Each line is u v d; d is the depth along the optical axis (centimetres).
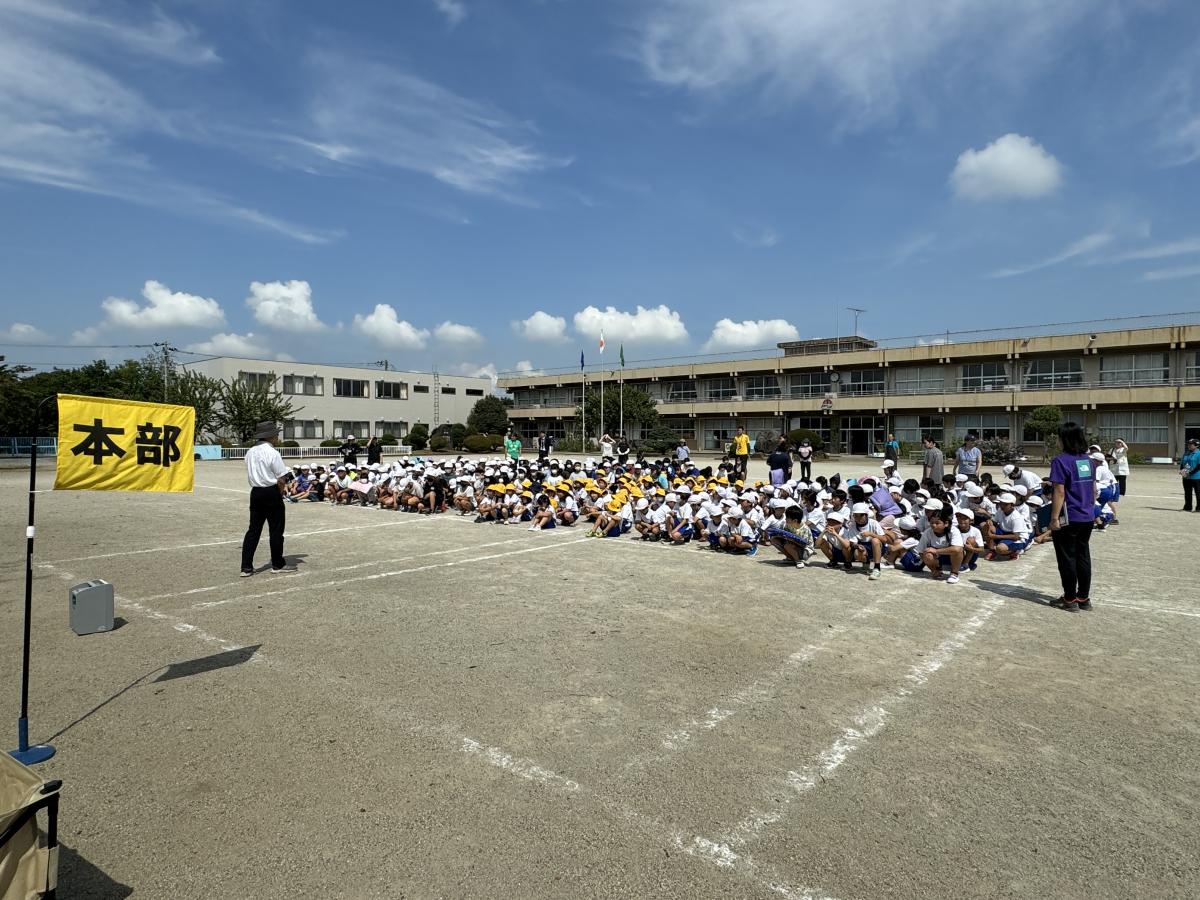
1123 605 679
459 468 1747
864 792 334
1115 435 3350
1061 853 286
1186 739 389
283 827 306
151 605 679
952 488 1152
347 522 1320
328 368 5531
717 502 1104
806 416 4378
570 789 337
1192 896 260
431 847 290
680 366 4862
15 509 1530
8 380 3500
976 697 449
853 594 726
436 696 450
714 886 266
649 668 501
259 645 555
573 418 5416
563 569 857
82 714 423
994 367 3691
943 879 270
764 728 404
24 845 229
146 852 288
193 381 4662
